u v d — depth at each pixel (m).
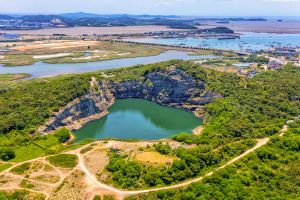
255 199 139.12
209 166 167.25
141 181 154.00
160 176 155.50
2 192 146.88
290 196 142.75
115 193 147.00
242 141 192.62
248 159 174.50
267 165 169.25
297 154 180.62
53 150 193.75
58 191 148.75
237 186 147.62
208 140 196.12
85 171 165.12
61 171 165.25
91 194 146.38
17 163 174.50
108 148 192.25
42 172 164.38
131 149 187.62
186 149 180.50
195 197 142.25
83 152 187.00
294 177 158.75
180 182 155.00
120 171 160.38
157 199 142.00
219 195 141.88
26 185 152.88
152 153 179.12
